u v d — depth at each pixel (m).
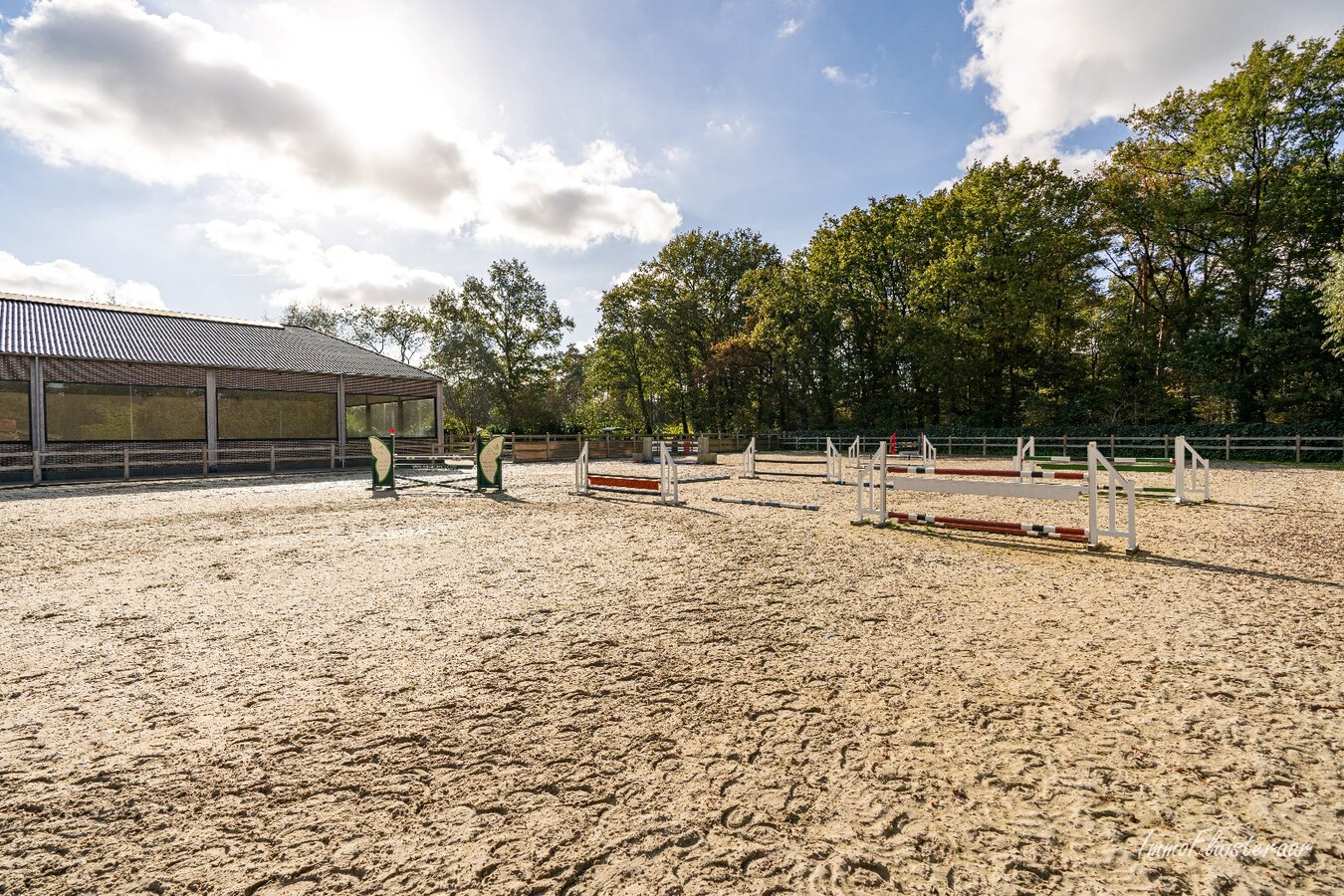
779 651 4.09
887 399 36.66
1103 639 4.23
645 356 46.47
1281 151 23.77
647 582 5.96
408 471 22.50
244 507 11.96
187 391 21.69
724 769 2.69
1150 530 8.50
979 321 29.94
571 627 4.63
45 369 18.44
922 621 4.70
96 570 6.58
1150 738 2.91
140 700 3.44
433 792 2.54
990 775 2.62
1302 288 23.31
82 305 25.44
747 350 40.06
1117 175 28.44
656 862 2.11
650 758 2.79
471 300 44.41
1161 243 27.56
